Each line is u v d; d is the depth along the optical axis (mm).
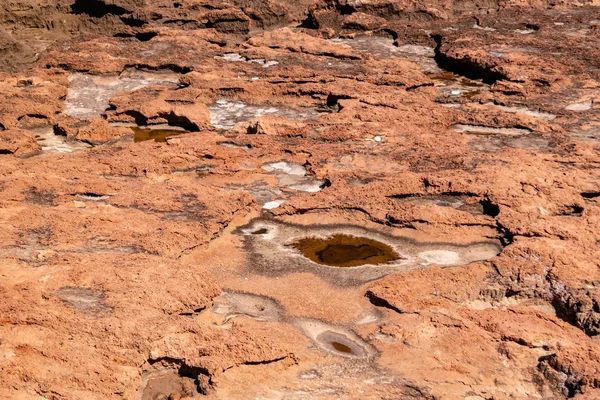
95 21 21953
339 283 9672
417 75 17562
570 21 22125
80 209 10883
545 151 13359
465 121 14961
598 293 9109
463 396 7566
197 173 12781
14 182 11508
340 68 18250
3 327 7840
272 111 16203
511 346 8258
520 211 11023
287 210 11320
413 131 14336
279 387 7645
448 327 8609
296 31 21781
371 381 7789
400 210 11195
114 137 14508
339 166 12836
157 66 18359
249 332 8258
